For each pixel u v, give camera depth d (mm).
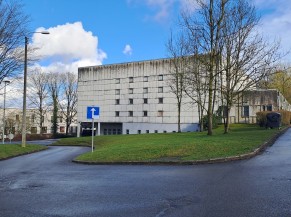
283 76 70375
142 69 64750
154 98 62812
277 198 7730
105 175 12406
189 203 7703
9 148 27406
